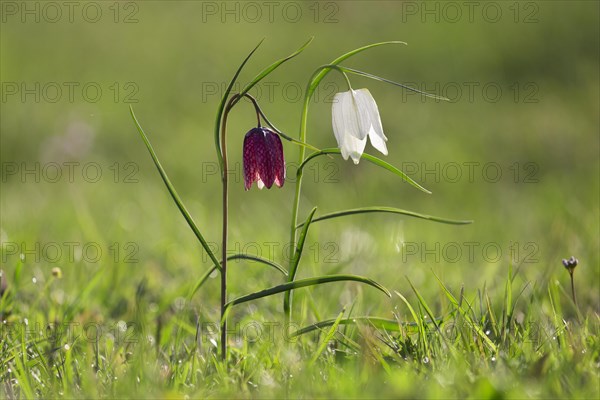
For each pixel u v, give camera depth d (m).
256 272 7.72
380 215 11.14
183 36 21.56
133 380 4.39
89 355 4.92
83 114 16.38
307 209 11.50
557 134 15.41
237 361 5.02
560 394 4.04
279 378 4.57
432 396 3.98
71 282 7.20
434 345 4.80
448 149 14.74
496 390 3.94
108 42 20.97
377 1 22.91
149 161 14.80
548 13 20.95
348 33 21.59
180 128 16.36
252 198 12.65
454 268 8.05
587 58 19.52
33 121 15.81
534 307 5.84
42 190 12.65
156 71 19.56
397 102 17.67
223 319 4.84
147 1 23.39
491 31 20.70
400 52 20.44
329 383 4.39
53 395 4.36
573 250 7.96
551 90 18.28
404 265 8.14
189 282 7.10
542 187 12.65
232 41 21.34
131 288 7.23
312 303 5.91
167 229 9.87
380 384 4.29
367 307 6.77
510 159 14.54
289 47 21.08
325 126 16.27
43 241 9.05
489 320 5.28
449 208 12.05
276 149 4.86
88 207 10.99
